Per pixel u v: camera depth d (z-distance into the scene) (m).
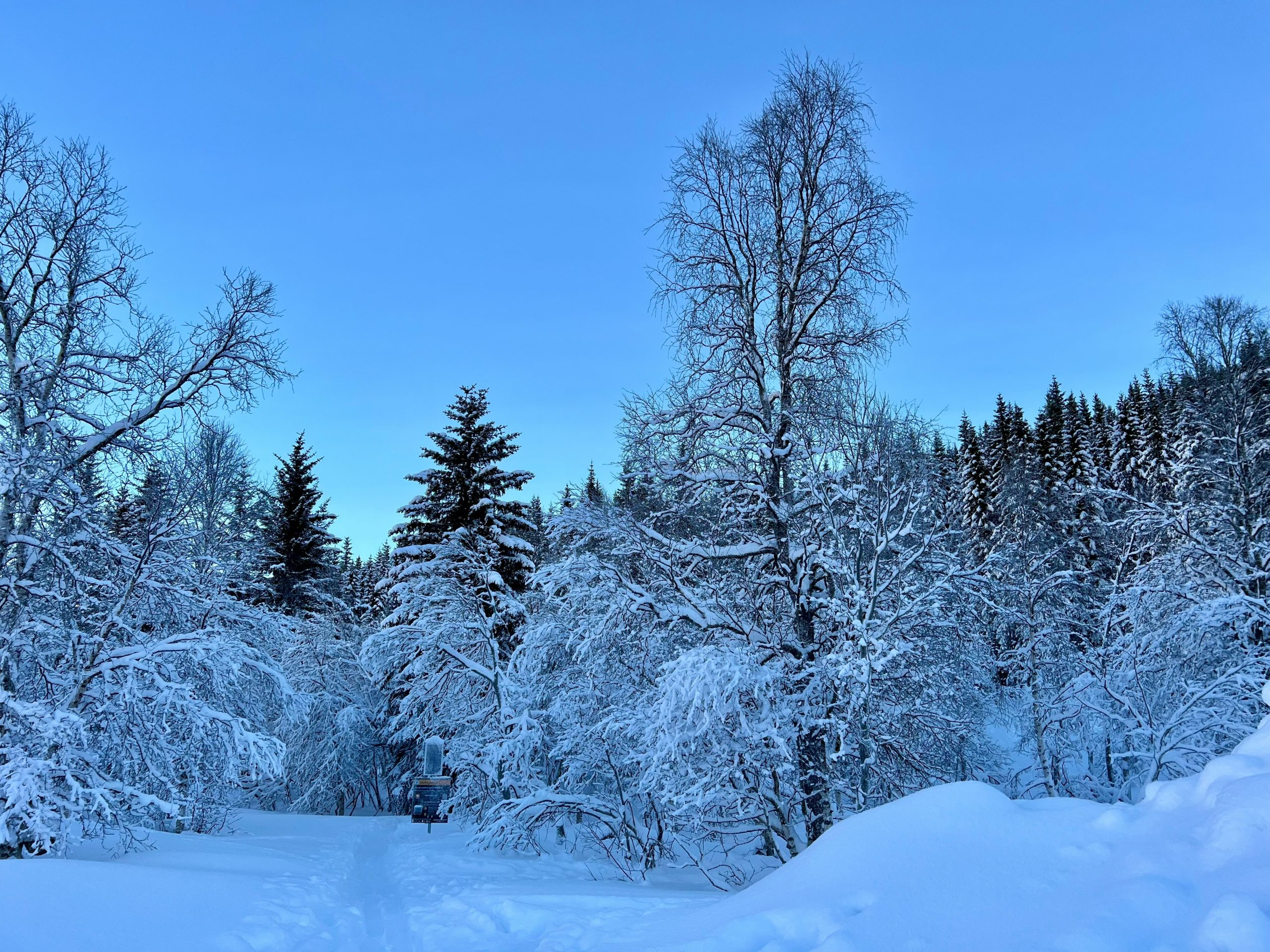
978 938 4.15
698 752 11.29
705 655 10.89
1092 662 15.60
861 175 13.22
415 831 20.64
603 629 12.94
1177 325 21.66
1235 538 18.23
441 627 20.19
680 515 13.83
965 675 14.15
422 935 7.74
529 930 7.67
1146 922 3.67
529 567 27.09
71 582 12.04
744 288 13.62
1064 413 56.56
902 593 12.05
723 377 13.34
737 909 6.09
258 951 6.60
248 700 13.27
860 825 6.23
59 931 6.00
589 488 14.07
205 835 15.12
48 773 9.62
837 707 11.18
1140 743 15.22
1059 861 4.89
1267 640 15.28
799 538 13.12
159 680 10.81
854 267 12.98
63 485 11.96
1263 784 4.54
